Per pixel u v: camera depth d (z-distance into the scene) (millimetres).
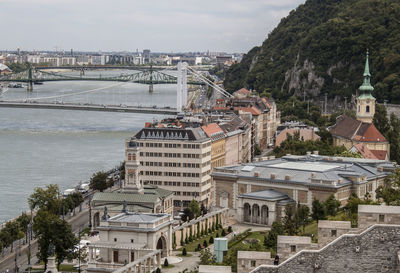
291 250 169375
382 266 162000
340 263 163875
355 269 163125
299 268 165625
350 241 163250
